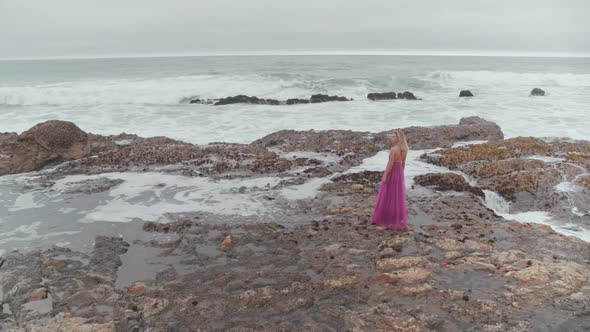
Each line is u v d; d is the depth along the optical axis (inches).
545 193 458.3
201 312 231.9
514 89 1718.8
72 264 292.5
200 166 574.6
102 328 215.8
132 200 437.1
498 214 438.3
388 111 1139.3
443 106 1227.9
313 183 499.2
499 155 583.5
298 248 315.6
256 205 421.1
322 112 1127.6
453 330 210.1
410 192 462.9
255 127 946.7
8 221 377.4
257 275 274.1
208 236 341.7
